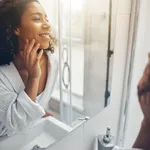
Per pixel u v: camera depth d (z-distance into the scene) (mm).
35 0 493
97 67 889
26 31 488
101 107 1001
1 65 463
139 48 1135
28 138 585
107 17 865
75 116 799
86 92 846
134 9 1012
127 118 1268
